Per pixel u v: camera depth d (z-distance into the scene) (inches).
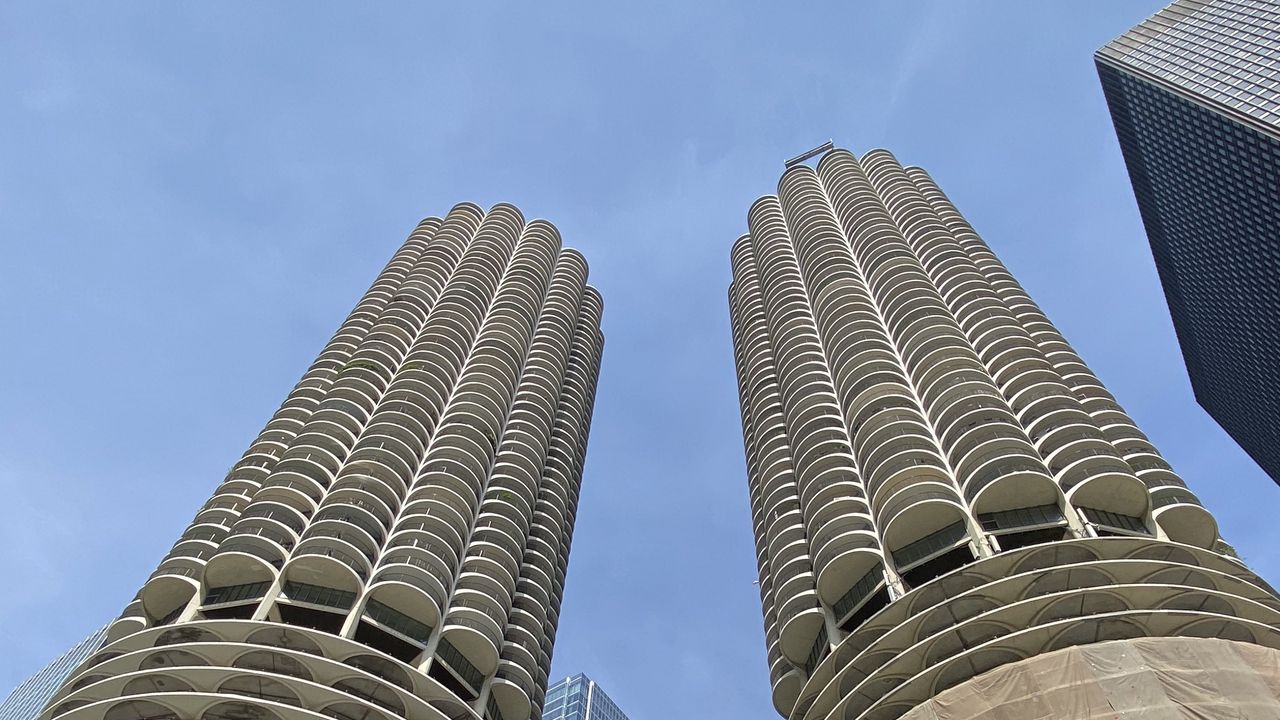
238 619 1983.3
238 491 2482.8
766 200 4532.5
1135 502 1950.1
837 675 1808.6
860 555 2059.5
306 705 1843.0
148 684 1809.8
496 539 2578.7
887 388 2588.6
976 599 1739.7
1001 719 1460.4
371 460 2576.3
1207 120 4682.6
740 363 3703.3
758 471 2938.0
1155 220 5649.6
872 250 3412.9
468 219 4542.3
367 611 2129.7
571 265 4562.0
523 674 2329.0
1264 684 1403.8
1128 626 1599.4
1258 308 4904.0
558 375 3622.0
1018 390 2395.4
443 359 3196.4
